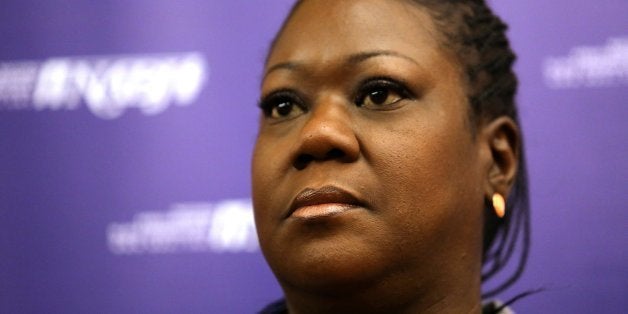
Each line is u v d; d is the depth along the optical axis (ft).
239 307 9.16
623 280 8.29
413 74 4.74
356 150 4.52
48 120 9.84
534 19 8.78
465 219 4.86
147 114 9.65
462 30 5.16
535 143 8.60
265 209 4.77
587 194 8.46
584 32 8.70
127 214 9.55
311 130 4.53
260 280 9.18
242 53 9.52
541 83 8.69
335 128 4.52
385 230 4.49
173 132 9.57
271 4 9.53
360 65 4.72
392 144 4.57
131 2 9.84
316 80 4.77
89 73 9.83
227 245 9.29
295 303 4.81
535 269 8.39
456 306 4.86
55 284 9.59
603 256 8.35
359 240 4.43
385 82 4.70
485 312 5.64
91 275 9.53
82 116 9.78
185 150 9.52
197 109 9.55
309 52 4.83
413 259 4.60
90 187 9.65
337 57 4.75
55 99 9.85
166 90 9.64
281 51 5.04
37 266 9.65
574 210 8.45
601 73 8.63
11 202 9.77
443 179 4.67
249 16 9.55
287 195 4.63
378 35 4.80
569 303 8.33
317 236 4.46
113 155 9.64
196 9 9.67
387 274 4.55
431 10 5.08
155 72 9.68
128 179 9.57
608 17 8.68
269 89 4.97
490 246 5.62
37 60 9.95
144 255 9.45
